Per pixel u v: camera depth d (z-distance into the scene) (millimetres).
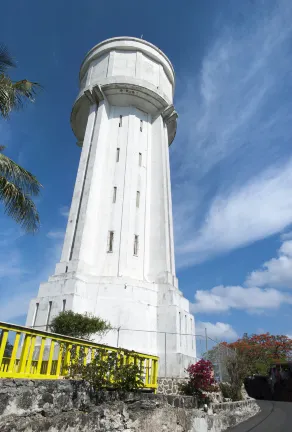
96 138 29078
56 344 17453
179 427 12641
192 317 24953
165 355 20781
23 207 14711
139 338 20953
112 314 21375
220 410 16500
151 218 27812
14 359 8094
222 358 21938
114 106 32375
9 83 13633
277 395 39625
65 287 21578
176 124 35344
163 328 22031
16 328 8297
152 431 11367
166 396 12938
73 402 9047
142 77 33031
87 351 10648
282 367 43156
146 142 31406
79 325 17188
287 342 48594
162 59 36156
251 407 22156
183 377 17984
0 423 7117
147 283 23688
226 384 20938
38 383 8219
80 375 9891
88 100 32594
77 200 26547
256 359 38844
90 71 34969
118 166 28594
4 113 13531
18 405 7594
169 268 25656
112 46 34438
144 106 32750
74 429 8664
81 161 28625
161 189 28766
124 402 10742
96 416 9445
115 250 24875
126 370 11070
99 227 26094
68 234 25141
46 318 20938
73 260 23266
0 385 7371
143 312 22016
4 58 13422
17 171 14297
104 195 27391
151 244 26625
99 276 23078
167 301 22969
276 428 15945
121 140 30047
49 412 8266
